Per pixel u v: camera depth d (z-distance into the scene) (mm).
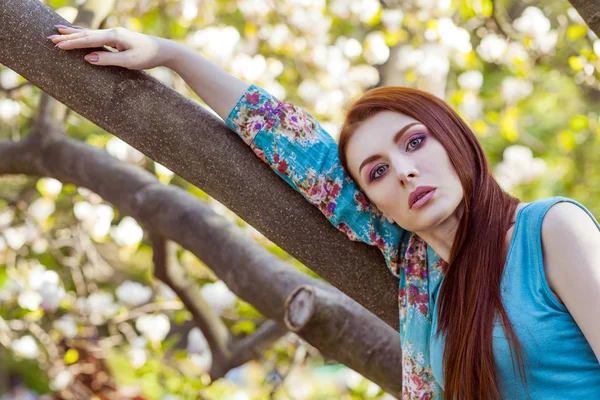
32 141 3496
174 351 4387
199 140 1909
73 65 1847
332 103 4578
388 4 4781
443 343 1863
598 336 1644
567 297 1694
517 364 1712
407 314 1970
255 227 1985
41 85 1875
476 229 1780
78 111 1900
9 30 1822
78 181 3420
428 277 1956
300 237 1969
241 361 3584
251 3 4582
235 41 4293
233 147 1935
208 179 1935
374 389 4191
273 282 2799
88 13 3133
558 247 1705
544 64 4734
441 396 1962
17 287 4227
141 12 4445
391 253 1967
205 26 4656
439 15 4477
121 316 4145
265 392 4336
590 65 3752
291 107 1951
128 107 1875
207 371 4137
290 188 1960
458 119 1831
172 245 3521
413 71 4660
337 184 1933
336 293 2412
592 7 1984
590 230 1705
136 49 1873
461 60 4672
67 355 4133
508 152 4816
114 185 3297
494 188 1818
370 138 1834
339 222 1952
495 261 1765
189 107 1923
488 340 1731
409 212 1791
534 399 1720
